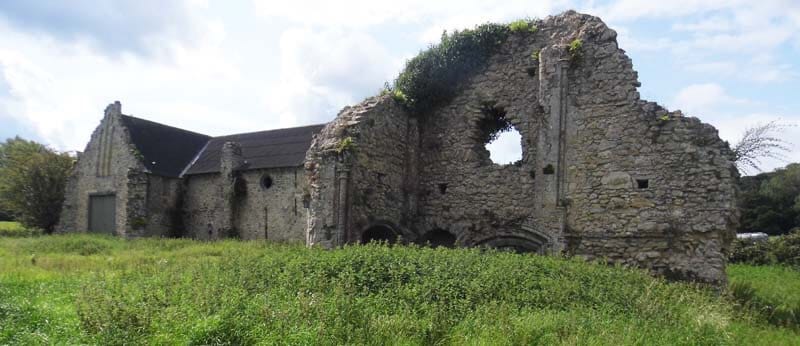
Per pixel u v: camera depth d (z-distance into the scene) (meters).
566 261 13.23
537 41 17.34
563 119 16.22
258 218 29.50
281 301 8.99
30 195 36.69
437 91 18.42
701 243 14.35
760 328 10.43
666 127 15.02
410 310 8.98
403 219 17.62
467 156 17.89
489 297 9.77
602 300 10.04
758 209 44.12
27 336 7.91
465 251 12.98
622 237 15.21
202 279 10.79
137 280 11.83
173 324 7.85
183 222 32.22
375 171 16.31
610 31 15.98
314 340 7.29
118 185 32.19
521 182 16.95
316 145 16.27
